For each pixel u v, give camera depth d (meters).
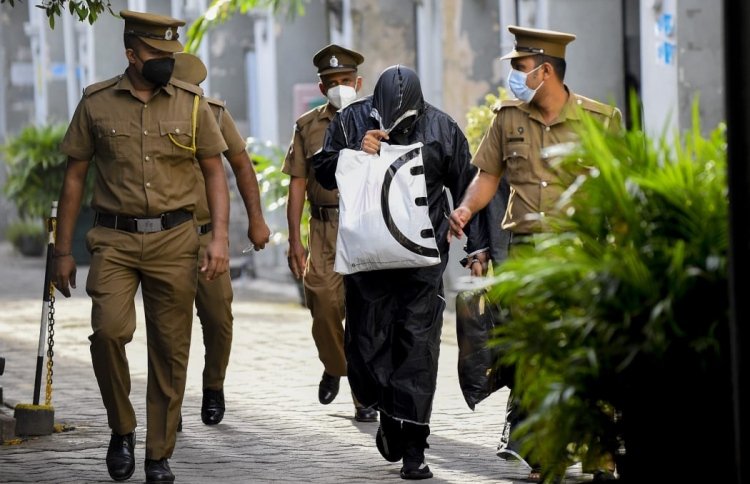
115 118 13.93
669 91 23.25
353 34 34.94
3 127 78.12
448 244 14.56
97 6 16.12
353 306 14.52
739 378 8.30
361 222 14.02
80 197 14.27
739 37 8.34
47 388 17.61
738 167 8.32
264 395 20.44
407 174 14.06
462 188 14.51
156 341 14.09
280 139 43.41
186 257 14.09
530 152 13.80
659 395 8.88
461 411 18.66
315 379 22.09
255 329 29.62
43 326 17.70
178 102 14.04
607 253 8.87
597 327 8.70
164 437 14.02
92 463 15.36
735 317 8.30
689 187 8.84
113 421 14.23
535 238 9.51
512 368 13.78
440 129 14.38
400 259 13.97
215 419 17.94
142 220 13.93
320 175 14.79
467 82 32.47
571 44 27.25
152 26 13.71
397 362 14.36
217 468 15.08
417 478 14.30
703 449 8.88
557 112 13.79
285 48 43.41
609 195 8.95
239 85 50.03
